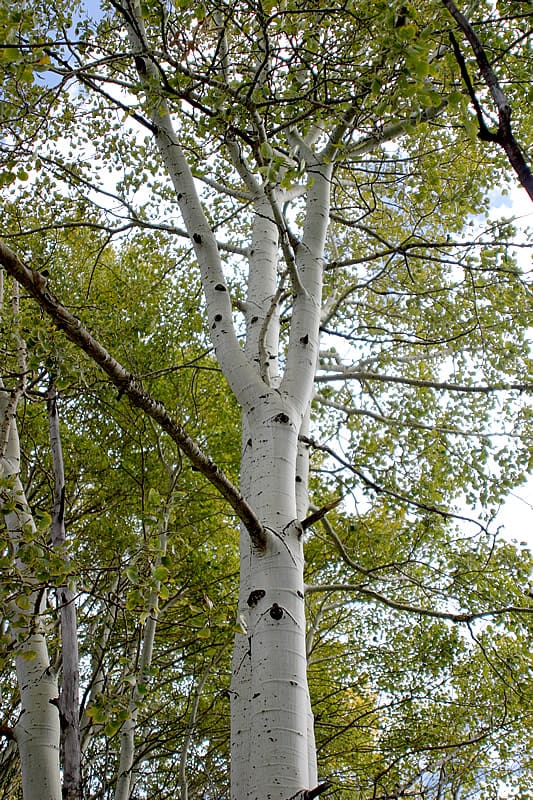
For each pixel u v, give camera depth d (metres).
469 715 8.34
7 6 2.88
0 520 3.85
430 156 6.81
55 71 3.51
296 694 3.01
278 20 3.94
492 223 6.20
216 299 4.50
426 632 8.70
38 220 7.53
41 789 3.41
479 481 7.02
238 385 4.11
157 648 8.38
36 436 7.92
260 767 2.82
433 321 7.89
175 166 5.01
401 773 7.87
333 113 4.05
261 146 3.09
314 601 9.83
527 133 6.83
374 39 3.47
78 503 8.34
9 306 4.89
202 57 4.20
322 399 7.54
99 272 8.92
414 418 8.05
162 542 3.31
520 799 8.32
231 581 8.41
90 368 4.19
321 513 3.58
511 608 5.42
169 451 8.62
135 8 5.20
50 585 3.08
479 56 2.46
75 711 3.51
